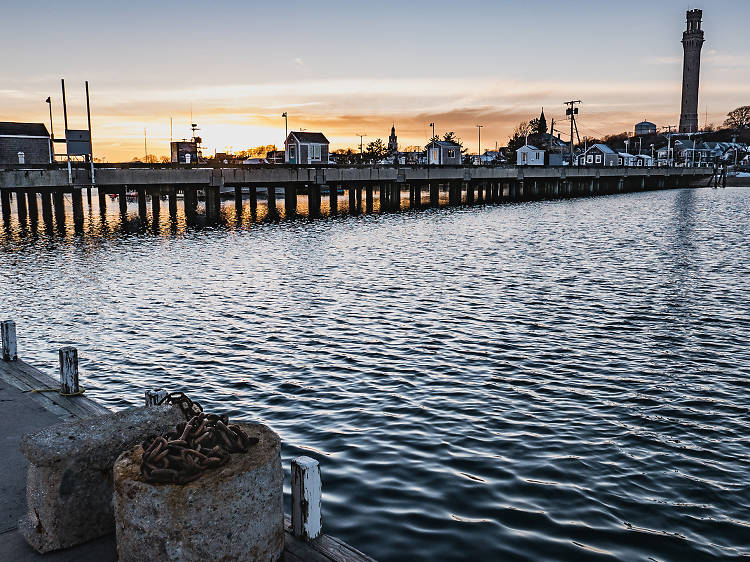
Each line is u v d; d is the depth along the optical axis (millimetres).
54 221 60469
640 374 14922
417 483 9570
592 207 80688
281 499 5363
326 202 97688
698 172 143500
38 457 5324
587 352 16750
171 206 70438
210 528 4863
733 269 30953
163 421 5934
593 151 142250
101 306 22859
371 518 8570
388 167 73875
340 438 11305
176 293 25406
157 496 4754
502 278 28594
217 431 5289
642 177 128125
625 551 7824
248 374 15086
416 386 14117
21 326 19781
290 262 34062
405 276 29266
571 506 8891
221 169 58375
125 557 4996
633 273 29859
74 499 5535
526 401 13156
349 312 21719
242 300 23922
